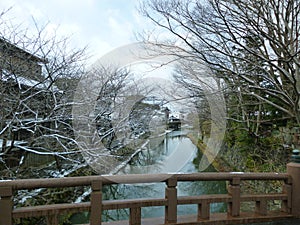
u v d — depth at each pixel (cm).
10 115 517
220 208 566
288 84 687
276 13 594
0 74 504
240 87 704
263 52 668
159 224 232
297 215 275
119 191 618
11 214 194
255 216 263
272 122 837
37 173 556
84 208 213
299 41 651
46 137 550
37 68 578
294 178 280
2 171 488
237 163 822
